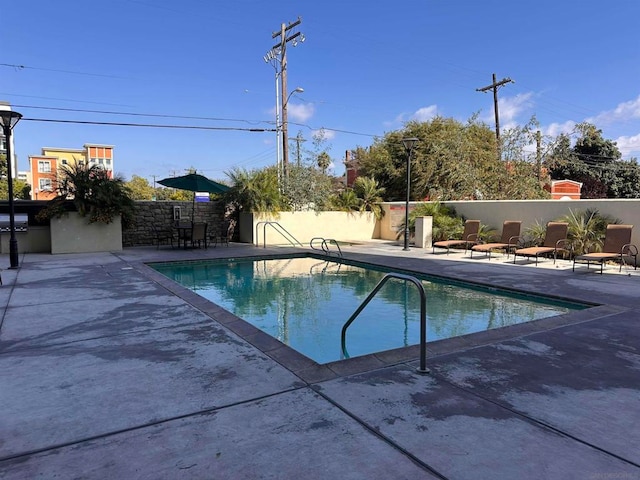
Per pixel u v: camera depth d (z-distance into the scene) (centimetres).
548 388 314
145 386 317
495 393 305
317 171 1720
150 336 441
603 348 405
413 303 698
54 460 222
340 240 1698
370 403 289
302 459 223
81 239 1223
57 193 1252
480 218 1376
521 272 882
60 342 421
